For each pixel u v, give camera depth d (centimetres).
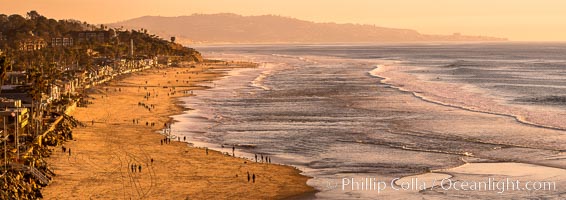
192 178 18200
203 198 16212
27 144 19512
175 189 17000
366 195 16438
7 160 16575
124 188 16950
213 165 19850
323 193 16700
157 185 17350
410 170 19138
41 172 17275
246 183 17738
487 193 16438
